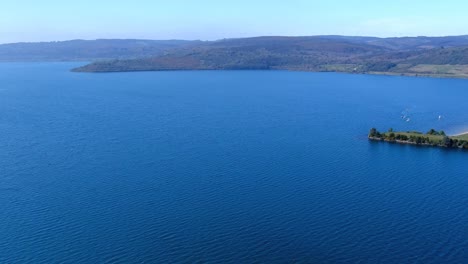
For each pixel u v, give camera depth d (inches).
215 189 4921.3
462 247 3777.1
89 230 3978.8
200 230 4005.9
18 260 3531.0
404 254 3678.6
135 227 4037.9
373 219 4256.9
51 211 4330.7
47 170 5487.2
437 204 4601.4
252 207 4475.9
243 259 3597.4
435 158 6225.4
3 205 4458.7
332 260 3597.4
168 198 4660.4
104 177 5255.9
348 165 5876.0
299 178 5324.8
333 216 4308.6
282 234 3966.5
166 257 3602.4
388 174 5516.7
